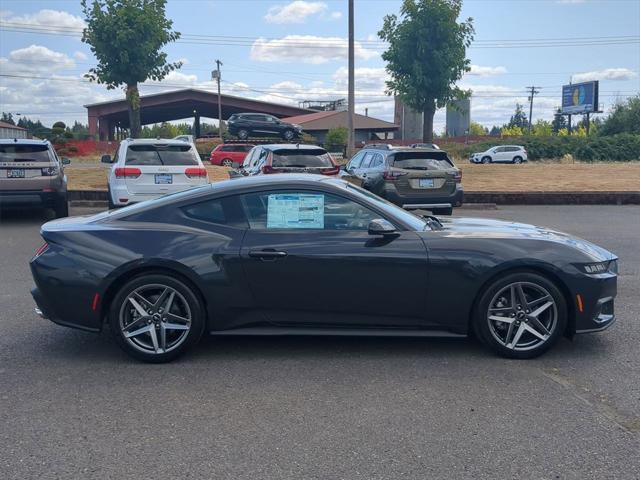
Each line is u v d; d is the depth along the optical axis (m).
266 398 4.22
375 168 13.20
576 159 43.97
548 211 15.55
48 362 4.92
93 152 51.97
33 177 11.95
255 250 4.83
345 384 4.46
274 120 41.81
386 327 4.98
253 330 4.96
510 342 4.95
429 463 3.36
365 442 3.59
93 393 4.31
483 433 3.70
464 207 16.28
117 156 12.20
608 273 5.02
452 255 4.84
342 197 5.04
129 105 20.28
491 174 23.72
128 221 5.02
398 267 4.83
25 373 4.68
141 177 11.41
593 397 4.23
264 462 3.37
